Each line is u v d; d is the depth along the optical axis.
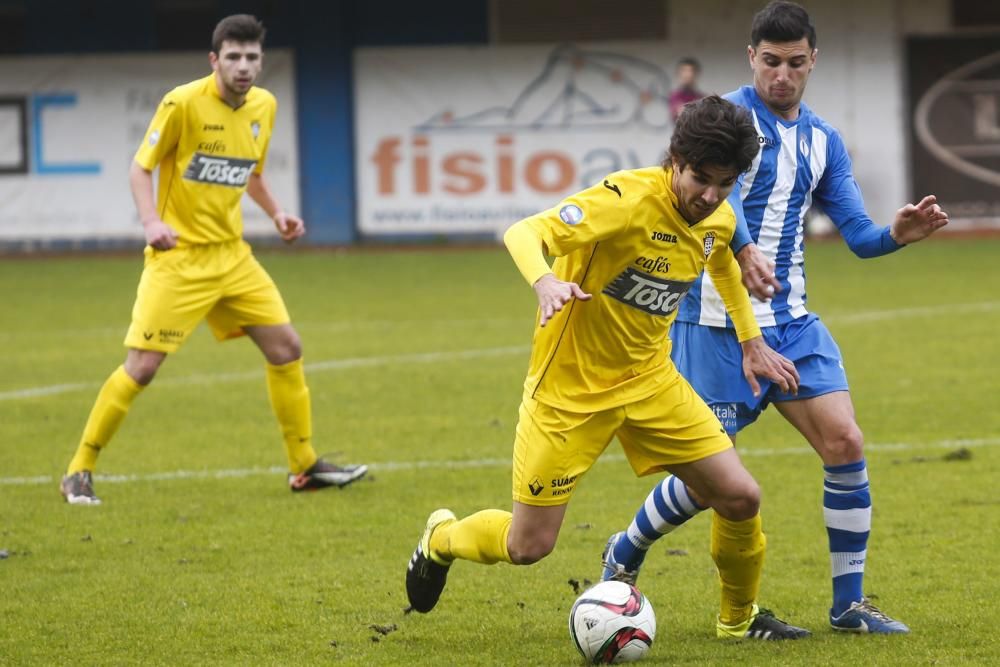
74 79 95.56
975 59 91.62
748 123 15.48
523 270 15.40
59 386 42.25
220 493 28.03
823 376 18.75
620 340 16.80
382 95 95.56
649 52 93.25
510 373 43.28
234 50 27.28
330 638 18.28
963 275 68.69
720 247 17.20
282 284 72.69
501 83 94.56
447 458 31.14
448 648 17.78
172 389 41.53
